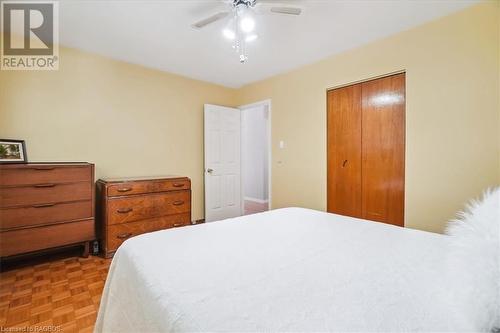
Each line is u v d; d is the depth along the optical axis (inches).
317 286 31.8
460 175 84.5
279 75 143.8
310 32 96.0
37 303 69.9
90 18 86.0
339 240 49.6
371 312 26.2
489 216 27.9
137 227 109.9
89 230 100.9
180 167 146.6
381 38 101.5
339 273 35.4
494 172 77.9
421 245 46.6
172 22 88.4
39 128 101.7
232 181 167.5
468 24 81.4
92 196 101.3
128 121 126.0
